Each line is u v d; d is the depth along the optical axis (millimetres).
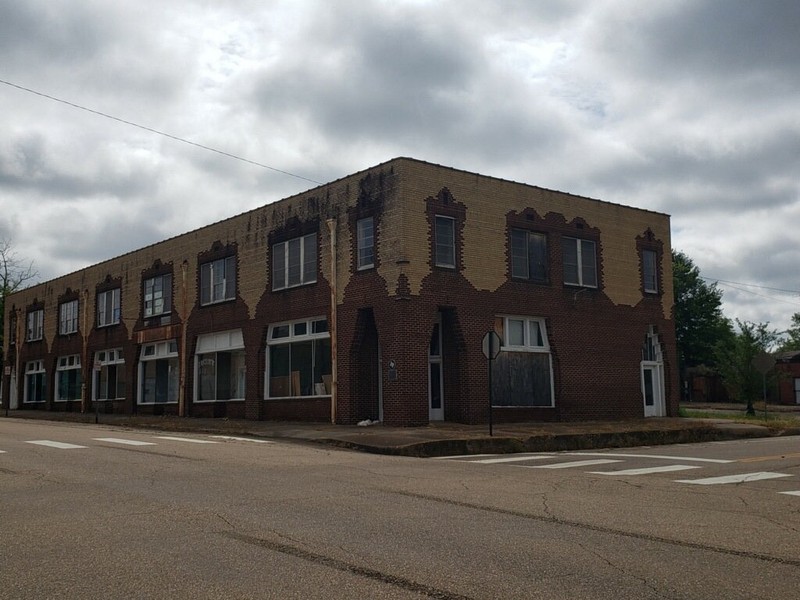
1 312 64000
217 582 6707
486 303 27312
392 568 7164
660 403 33000
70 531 8742
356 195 27234
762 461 17156
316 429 24328
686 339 67688
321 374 28672
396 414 25094
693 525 9320
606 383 30594
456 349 26922
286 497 11094
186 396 35312
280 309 30203
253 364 31359
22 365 52125
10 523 9203
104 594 6387
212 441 20672
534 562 7434
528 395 28391
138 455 16453
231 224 33375
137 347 39531
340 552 7766
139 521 9281
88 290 44375
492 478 13641
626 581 6805
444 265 26484
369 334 27312
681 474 14633
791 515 10055
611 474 14539
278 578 6836
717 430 26281
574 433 22688
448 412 27109
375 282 26141
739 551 7977
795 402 62312
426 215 26062
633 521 9547
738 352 40156
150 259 38906
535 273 29078
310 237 29312
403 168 25688
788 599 6340
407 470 14766
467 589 6520
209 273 34750
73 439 20531
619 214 32156
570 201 30469
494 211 27984
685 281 67875
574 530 8969
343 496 11258
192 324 35312
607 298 31156
